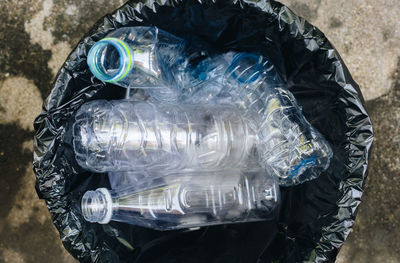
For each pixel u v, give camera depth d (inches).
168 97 41.3
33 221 52.0
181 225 39.8
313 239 35.4
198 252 40.7
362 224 51.4
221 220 40.9
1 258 52.1
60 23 50.7
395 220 51.0
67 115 35.0
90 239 35.4
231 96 41.0
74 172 36.0
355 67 50.6
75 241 34.8
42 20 50.8
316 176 37.3
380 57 50.4
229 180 41.2
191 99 42.3
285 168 38.5
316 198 36.7
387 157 50.8
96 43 31.1
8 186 51.8
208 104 41.9
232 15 35.2
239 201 40.9
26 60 51.1
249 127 39.9
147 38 36.3
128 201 37.4
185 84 41.5
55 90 33.9
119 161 38.6
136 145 38.9
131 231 38.6
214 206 40.6
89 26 50.6
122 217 37.2
